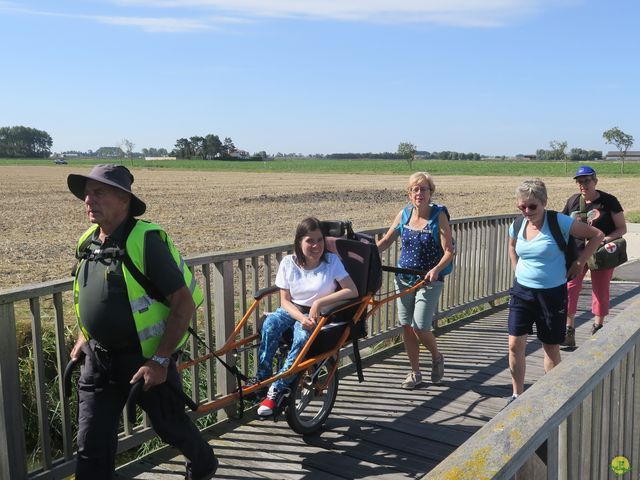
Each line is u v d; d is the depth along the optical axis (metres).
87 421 2.75
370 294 4.14
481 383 5.11
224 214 22.95
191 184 46.28
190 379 4.91
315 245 3.98
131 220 2.74
